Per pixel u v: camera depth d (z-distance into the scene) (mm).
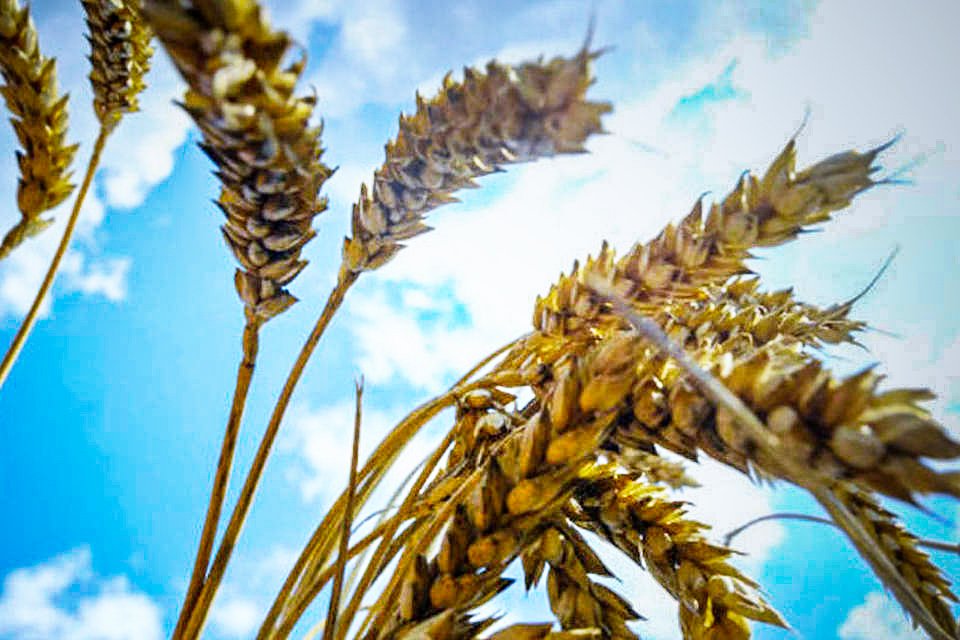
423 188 120
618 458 94
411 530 114
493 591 95
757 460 78
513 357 134
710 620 112
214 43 69
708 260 112
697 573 116
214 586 114
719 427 81
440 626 85
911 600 71
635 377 93
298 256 114
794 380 75
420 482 120
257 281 115
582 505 122
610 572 118
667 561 119
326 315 127
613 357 92
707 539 120
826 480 82
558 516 116
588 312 122
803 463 70
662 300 118
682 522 121
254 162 88
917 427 64
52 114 139
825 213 105
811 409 71
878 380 70
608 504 122
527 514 94
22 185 137
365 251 126
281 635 113
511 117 78
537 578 121
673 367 94
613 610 116
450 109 106
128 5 162
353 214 128
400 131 122
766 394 76
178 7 69
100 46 164
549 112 74
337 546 127
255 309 117
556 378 119
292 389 124
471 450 125
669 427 89
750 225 106
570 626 113
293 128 81
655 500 124
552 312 126
